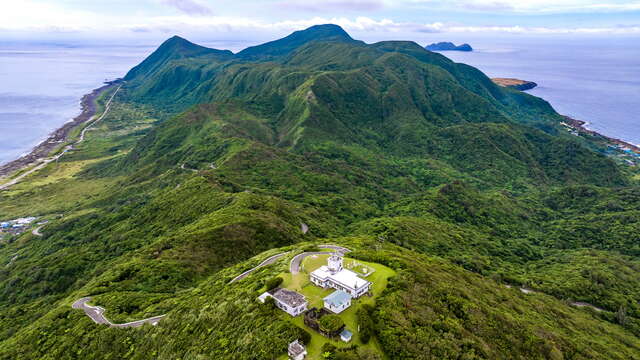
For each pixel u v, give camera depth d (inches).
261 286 3329.2
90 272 5949.8
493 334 3053.6
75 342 3582.7
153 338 3329.2
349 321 2736.2
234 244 5374.0
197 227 5900.6
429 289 3297.2
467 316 3127.5
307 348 2507.4
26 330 4042.8
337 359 2379.4
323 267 3378.4
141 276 4643.2
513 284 6077.8
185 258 4980.3
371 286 3201.3
